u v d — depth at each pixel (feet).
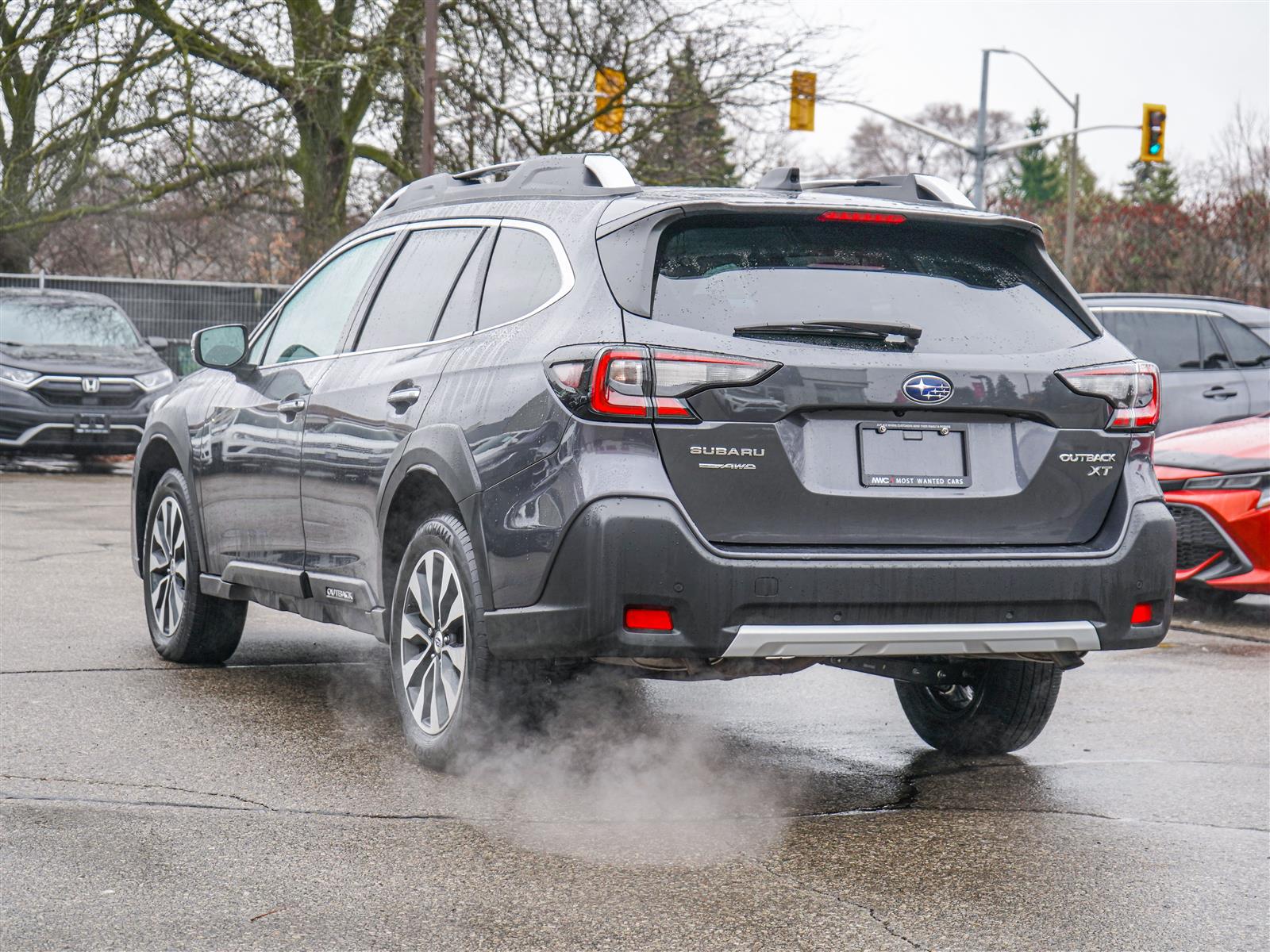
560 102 134.82
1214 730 30.99
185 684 33.24
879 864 21.72
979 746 28.55
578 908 19.53
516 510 23.34
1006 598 23.44
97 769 25.72
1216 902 20.31
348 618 29.30
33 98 136.56
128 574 50.19
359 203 158.71
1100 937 18.95
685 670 22.84
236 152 138.21
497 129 135.54
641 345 22.41
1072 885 20.94
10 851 21.16
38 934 18.08
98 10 133.59
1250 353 69.31
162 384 92.89
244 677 34.30
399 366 27.71
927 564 22.91
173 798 24.09
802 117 135.74
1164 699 34.19
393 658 27.14
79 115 134.51
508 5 134.00
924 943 18.61
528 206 26.71
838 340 23.18
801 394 22.68
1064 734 30.58
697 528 22.26
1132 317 69.46
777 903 19.95
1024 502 23.94
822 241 24.18
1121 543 24.38
